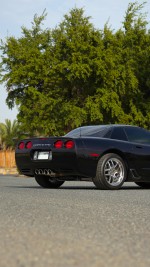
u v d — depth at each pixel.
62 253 3.75
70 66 27.22
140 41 32.31
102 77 27.59
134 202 7.99
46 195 9.26
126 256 3.66
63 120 28.44
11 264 3.31
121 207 7.21
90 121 28.73
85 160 11.02
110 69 28.06
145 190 11.05
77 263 3.37
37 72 28.80
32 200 8.18
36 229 5.02
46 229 5.02
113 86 28.16
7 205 7.34
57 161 11.13
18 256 3.60
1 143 61.91
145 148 11.86
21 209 6.82
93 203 7.75
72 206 7.27
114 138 11.60
